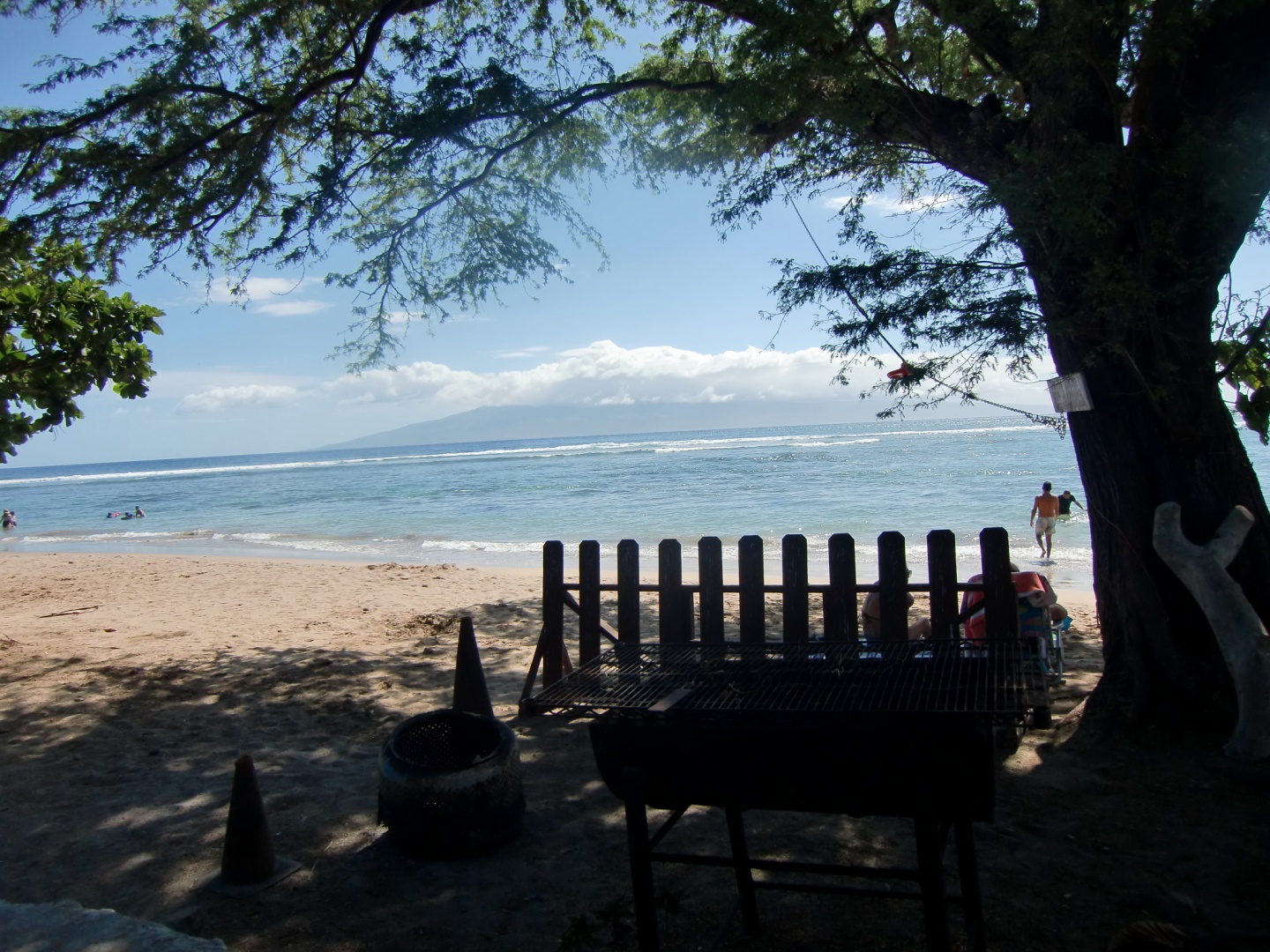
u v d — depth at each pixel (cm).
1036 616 714
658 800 332
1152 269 543
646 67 942
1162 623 583
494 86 800
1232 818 477
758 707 313
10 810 548
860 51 701
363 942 394
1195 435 574
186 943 341
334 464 11200
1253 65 555
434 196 891
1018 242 559
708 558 674
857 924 396
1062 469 3819
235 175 824
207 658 966
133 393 939
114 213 816
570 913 413
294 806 547
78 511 4803
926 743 296
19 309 850
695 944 386
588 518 3039
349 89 829
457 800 464
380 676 864
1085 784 531
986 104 654
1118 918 395
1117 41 578
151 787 581
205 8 837
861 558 1855
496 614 1232
